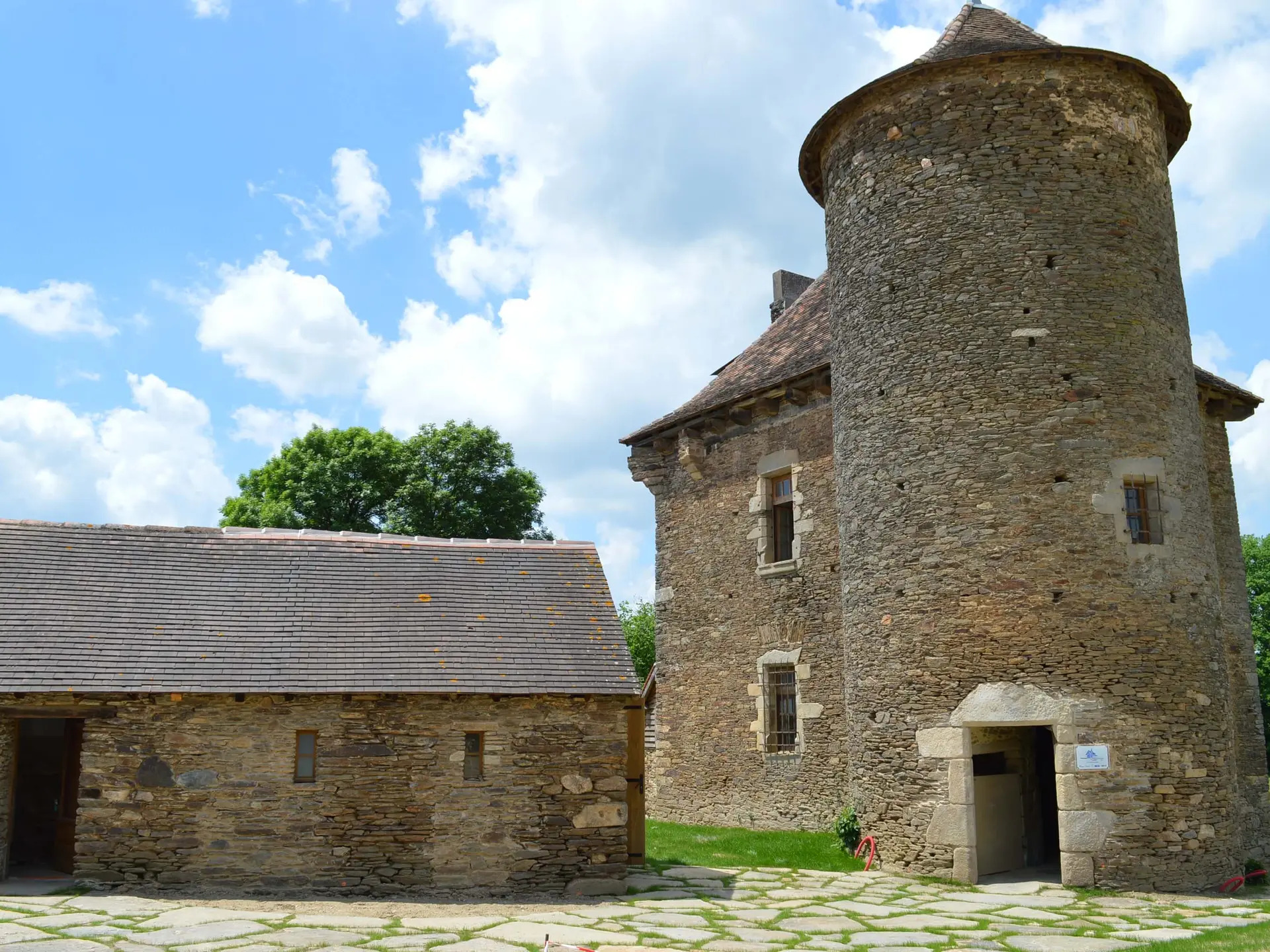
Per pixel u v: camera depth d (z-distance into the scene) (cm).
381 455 3005
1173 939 847
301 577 1262
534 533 3158
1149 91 1334
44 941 787
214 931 841
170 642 1121
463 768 1101
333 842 1066
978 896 1067
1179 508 1210
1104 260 1241
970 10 1468
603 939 841
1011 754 1278
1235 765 1212
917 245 1288
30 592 1148
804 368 1617
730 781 1731
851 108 1386
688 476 1917
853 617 1321
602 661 1183
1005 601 1164
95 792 1043
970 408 1220
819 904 1023
